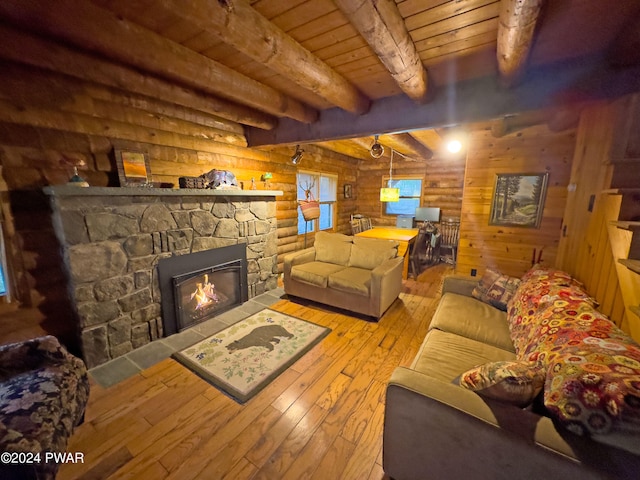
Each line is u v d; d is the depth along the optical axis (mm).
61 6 1290
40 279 2074
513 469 970
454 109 2217
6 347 1487
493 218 3361
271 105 2424
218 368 2182
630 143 1541
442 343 1799
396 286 3404
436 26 1445
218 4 1191
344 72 2039
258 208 3564
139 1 1315
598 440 860
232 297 3344
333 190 6242
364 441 1580
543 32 1485
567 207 2652
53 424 1216
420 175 6410
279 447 1538
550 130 2914
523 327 1718
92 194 2012
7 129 1865
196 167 3061
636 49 1563
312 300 3463
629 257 1231
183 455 1484
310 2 1301
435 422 1110
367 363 2281
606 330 1179
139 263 2406
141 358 2311
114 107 2352
